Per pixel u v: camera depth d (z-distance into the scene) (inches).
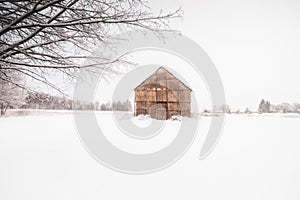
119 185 140.4
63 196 120.6
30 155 207.2
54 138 328.2
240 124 660.1
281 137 382.3
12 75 148.3
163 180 152.9
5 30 108.9
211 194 129.1
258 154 240.2
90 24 123.6
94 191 129.1
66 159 197.5
